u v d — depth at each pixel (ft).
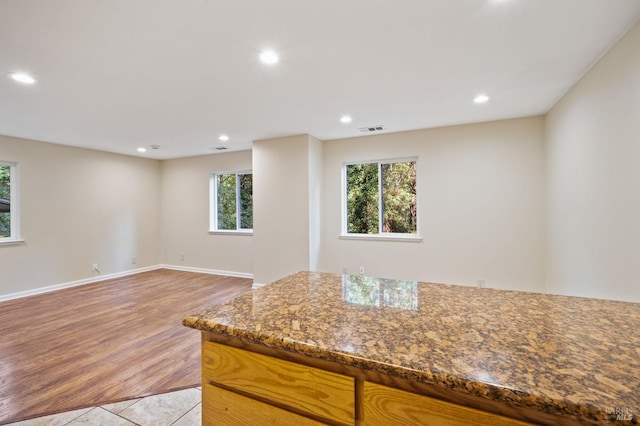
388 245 13.52
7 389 6.50
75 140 14.14
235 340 2.81
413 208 13.48
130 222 17.97
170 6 4.87
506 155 11.48
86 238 15.87
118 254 17.34
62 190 14.92
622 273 6.30
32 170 13.84
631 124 5.86
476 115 10.94
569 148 8.71
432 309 3.26
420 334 2.59
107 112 10.14
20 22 5.20
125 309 11.74
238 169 17.39
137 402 6.10
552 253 10.34
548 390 1.77
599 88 6.93
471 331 2.65
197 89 8.31
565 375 1.93
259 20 5.30
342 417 2.31
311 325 2.79
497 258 11.68
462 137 12.14
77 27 5.39
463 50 6.43
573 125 8.40
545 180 10.89
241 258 17.39
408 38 5.95
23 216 13.53
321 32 5.70
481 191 11.88
